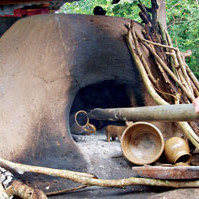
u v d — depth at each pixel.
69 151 3.53
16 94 3.68
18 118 3.56
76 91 3.75
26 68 3.74
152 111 3.21
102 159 3.65
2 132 3.56
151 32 4.60
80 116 4.70
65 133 3.56
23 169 3.19
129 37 4.06
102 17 4.15
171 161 3.32
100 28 4.00
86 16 4.04
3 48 4.15
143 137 3.63
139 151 3.59
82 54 3.78
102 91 4.43
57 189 3.32
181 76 4.05
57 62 3.67
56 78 3.63
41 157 3.46
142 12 4.86
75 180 3.06
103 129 5.00
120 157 3.74
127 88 4.15
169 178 2.71
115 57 3.97
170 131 4.13
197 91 4.04
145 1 7.36
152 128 3.48
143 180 2.86
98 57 3.87
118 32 4.12
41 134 3.50
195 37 7.05
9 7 3.30
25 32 3.98
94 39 3.89
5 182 3.03
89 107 4.68
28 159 3.45
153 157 3.42
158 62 4.18
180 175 2.67
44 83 3.61
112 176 3.40
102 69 3.89
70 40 3.77
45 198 2.88
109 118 3.98
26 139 3.48
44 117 3.53
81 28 3.88
